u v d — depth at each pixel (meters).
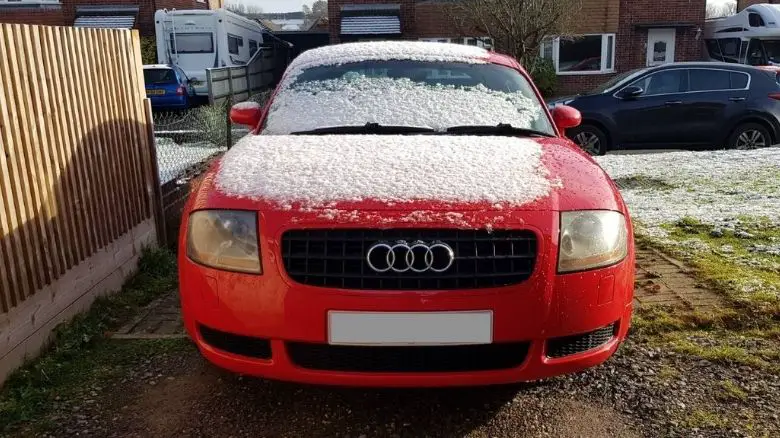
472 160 2.88
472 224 2.46
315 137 3.27
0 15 22.91
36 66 3.43
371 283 2.44
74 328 3.54
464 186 2.63
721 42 20.97
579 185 2.76
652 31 21.09
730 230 5.20
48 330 3.36
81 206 3.80
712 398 2.86
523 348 2.54
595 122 10.22
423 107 3.67
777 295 3.78
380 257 2.44
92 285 3.90
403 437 2.64
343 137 3.24
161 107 16.64
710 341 3.37
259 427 2.71
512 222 2.49
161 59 19.67
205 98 18.98
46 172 3.43
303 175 2.75
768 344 3.33
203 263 2.62
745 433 2.60
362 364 2.52
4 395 2.88
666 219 5.71
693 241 4.96
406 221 2.45
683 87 10.15
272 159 2.96
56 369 3.14
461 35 20.03
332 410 2.84
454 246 2.45
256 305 2.50
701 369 3.11
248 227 2.55
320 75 3.98
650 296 3.88
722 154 9.14
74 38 3.88
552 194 2.64
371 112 3.62
